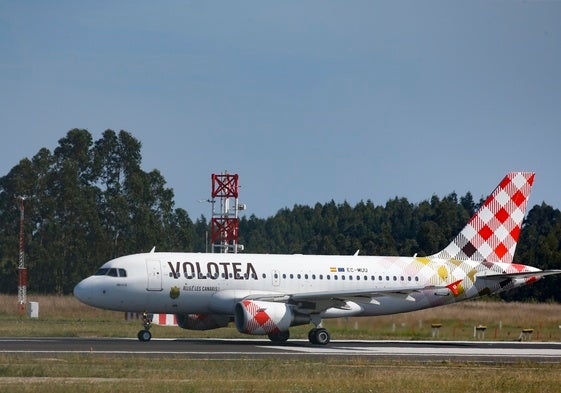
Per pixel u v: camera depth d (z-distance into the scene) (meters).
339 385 104.94
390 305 195.12
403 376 116.19
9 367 114.75
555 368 135.50
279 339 183.12
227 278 181.25
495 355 160.50
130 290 176.50
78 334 187.62
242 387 101.50
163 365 124.00
